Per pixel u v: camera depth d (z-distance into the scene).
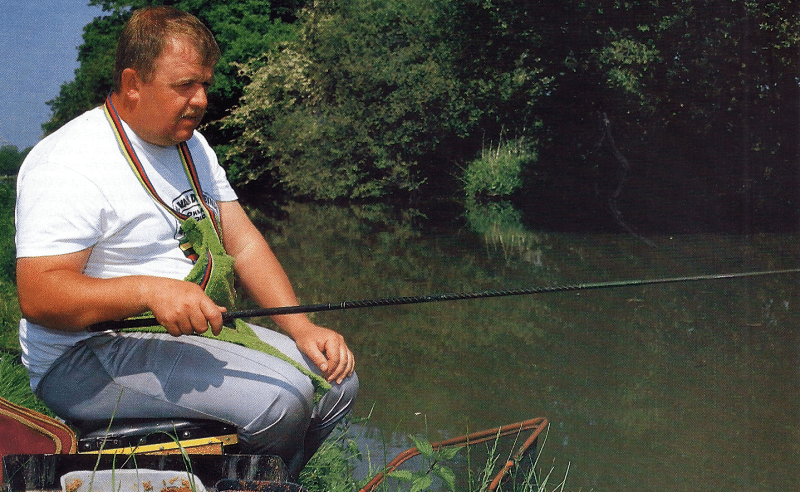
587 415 4.10
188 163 2.27
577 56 14.52
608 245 11.16
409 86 17.36
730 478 3.27
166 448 2.01
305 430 2.18
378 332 5.97
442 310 6.74
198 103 2.13
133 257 2.11
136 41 2.07
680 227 12.82
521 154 16.61
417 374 4.80
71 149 2.05
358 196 17.95
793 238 11.66
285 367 2.11
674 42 13.70
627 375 4.83
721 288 7.68
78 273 1.98
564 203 14.85
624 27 13.91
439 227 13.52
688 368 5.00
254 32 22.23
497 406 4.22
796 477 3.30
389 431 3.76
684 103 13.86
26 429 2.07
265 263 2.54
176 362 2.05
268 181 20.84
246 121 19.83
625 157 14.87
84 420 2.13
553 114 15.35
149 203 2.12
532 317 6.50
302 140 18.47
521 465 2.96
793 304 6.91
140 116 2.11
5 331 4.63
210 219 2.27
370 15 18.02
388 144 17.59
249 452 2.12
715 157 13.95
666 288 7.68
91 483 1.78
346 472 2.85
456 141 17.41
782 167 13.56
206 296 1.97
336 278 8.53
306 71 18.55
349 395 2.34
